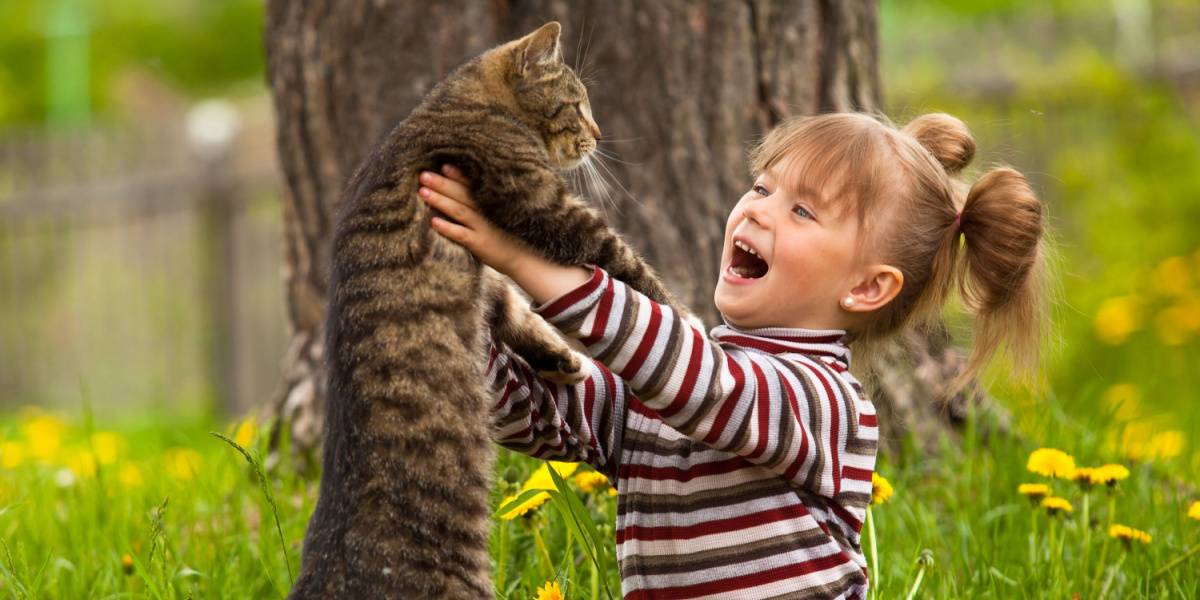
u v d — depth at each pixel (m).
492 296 3.96
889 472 5.84
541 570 4.61
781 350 3.78
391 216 3.82
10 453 7.32
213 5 23.47
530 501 4.16
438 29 6.36
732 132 6.36
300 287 6.91
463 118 3.95
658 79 6.29
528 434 3.96
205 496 6.02
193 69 22.50
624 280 3.89
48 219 14.21
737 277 3.86
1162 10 12.52
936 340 6.38
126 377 14.22
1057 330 6.41
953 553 5.17
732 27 6.33
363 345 3.76
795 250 3.74
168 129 13.74
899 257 3.87
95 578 5.10
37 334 14.56
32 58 21.81
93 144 13.97
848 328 3.92
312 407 6.64
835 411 3.63
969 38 12.91
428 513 3.71
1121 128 11.64
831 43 6.55
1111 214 11.53
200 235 13.69
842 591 3.58
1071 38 12.55
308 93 6.70
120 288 14.08
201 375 13.90
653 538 3.68
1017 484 5.80
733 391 3.43
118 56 22.34
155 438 11.12
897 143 3.93
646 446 3.79
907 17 19.48
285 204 6.97
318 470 6.44
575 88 4.73
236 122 13.65
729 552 3.57
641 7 6.25
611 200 6.29
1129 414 8.38
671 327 3.43
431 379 3.75
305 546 3.84
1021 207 4.09
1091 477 4.82
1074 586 4.81
